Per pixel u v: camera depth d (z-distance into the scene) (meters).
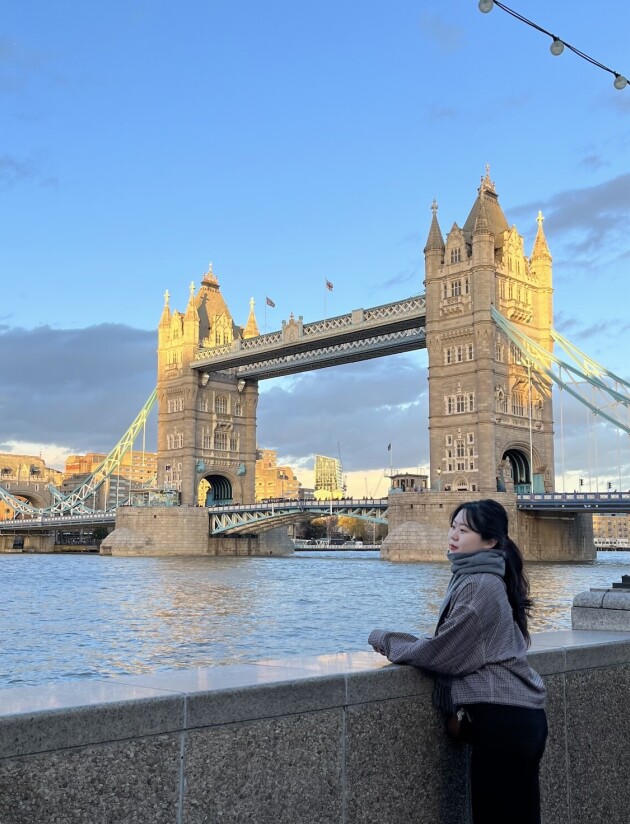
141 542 158.25
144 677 6.12
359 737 6.45
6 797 4.79
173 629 46.78
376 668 6.65
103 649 39.75
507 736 6.33
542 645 8.11
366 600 63.47
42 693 5.45
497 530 6.86
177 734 5.52
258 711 5.89
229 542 164.75
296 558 154.38
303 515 146.25
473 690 6.45
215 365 165.12
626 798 8.39
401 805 6.65
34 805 4.89
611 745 8.30
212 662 36.19
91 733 5.13
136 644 41.25
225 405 173.38
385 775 6.57
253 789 5.84
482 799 6.43
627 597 9.30
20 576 96.25
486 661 6.45
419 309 133.12
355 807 6.39
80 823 5.06
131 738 5.31
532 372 130.62
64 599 65.81
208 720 5.64
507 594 6.77
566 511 124.31
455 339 127.31
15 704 5.10
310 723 6.19
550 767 7.68
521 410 128.62
